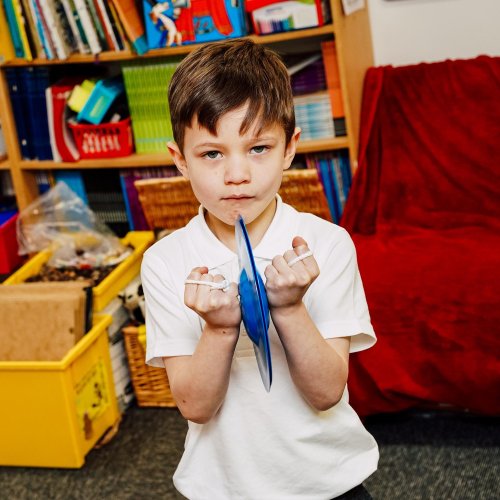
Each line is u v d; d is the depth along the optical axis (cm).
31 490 226
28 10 268
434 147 265
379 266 239
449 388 222
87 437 237
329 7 260
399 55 296
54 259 272
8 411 231
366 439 127
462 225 258
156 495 219
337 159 273
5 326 232
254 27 257
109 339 252
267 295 105
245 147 111
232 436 121
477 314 220
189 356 121
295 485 122
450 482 211
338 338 120
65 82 283
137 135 283
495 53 288
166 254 125
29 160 289
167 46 262
